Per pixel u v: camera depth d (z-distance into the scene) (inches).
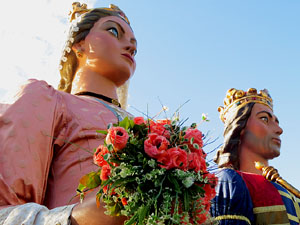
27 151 165.9
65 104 192.7
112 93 228.7
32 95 182.9
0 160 160.6
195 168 130.3
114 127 130.7
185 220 120.1
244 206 183.3
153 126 136.2
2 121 171.0
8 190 152.9
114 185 122.0
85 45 233.3
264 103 229.0
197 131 136.1
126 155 128.8
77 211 130.4
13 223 134.2
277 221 186.1
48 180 176.1
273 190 194.4
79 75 229.9
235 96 233.9
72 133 183.6
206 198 132.0
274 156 218.2
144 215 119.0
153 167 125.2
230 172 194.9
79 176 172.1
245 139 218.8
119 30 238.1
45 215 135.3
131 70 233.9
